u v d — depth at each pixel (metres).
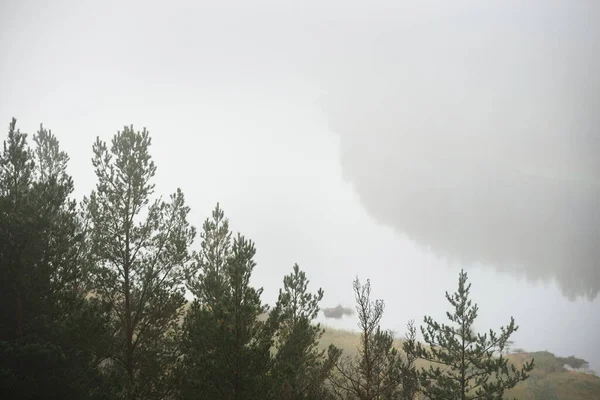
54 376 7.42
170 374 10.32
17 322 8.42
